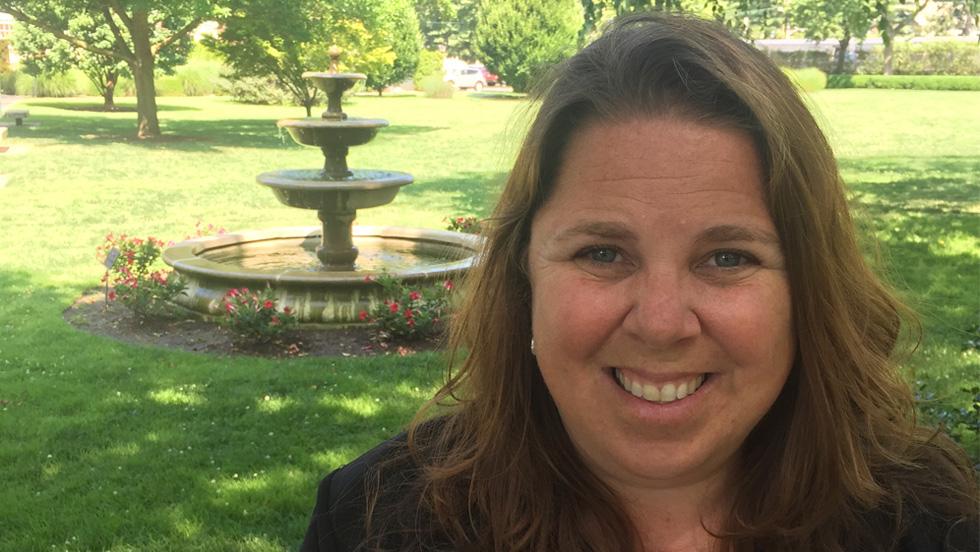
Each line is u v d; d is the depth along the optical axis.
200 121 31.41
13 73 41.75
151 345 7.10
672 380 1.05
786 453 1.17
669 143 1.02
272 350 6.92
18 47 36.88
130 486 4.57
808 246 1.06
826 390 1.12
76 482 4.61
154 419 5.50
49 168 18.89
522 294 1.24
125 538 4.05
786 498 1.15
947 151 20.77
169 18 27.12
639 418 1.05
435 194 16.72
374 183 8.45
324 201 8.47
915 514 1.18
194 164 20.44
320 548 1.27
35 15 27.77
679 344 1.03
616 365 1.06
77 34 34.97
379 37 28.48
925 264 9.39
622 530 1.17
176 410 5.65
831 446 1.12
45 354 6.80
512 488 1.20
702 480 1.18
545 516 1.19
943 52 45.16
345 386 6.04
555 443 1.21
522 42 47.56
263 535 4.06
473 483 1.22
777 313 1.06
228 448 5.05
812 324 1.09
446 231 10.21
